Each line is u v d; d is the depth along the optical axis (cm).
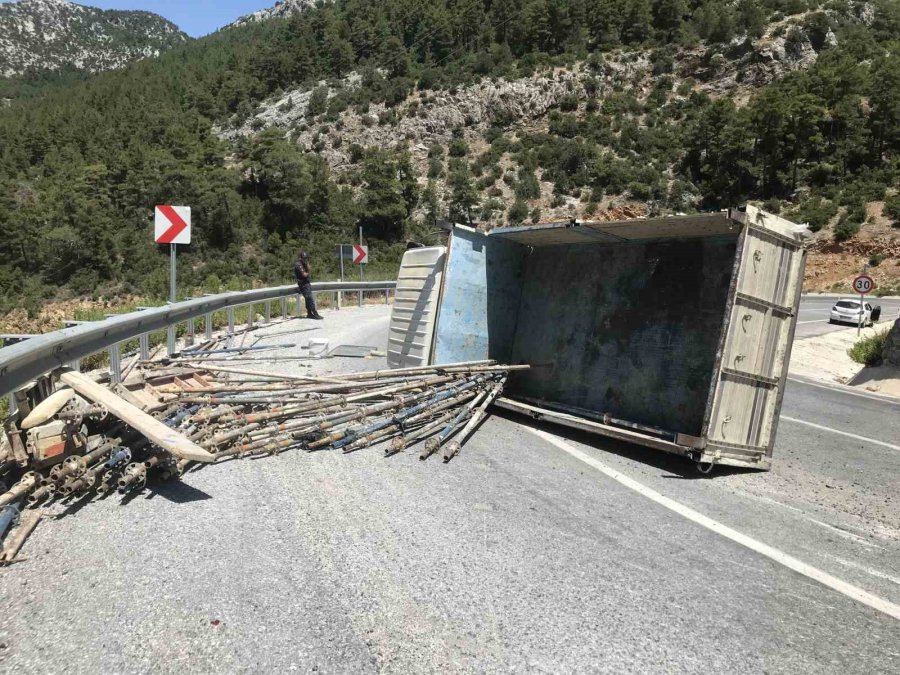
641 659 265
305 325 1469
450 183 8606
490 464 542
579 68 10981
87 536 355
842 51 10225
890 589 351
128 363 854
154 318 817
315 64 13288
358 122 10694
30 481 383
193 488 438
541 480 507
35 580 305
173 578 311
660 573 350
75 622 271
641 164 8856
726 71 10656
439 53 12794
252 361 938
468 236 805
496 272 839
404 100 10969
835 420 958
